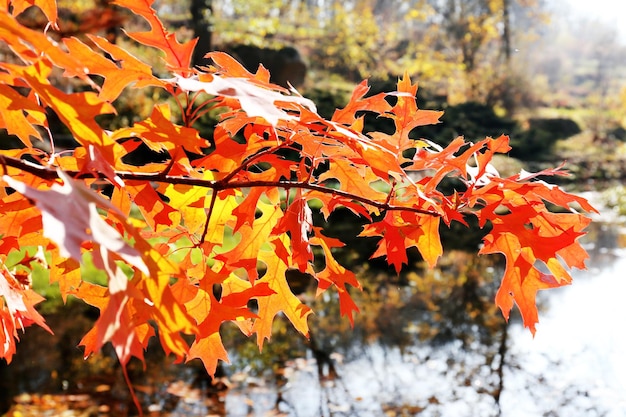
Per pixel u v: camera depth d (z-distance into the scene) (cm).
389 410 491
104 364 544
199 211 126
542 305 752
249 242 128
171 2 2372
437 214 116
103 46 92
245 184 110
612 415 489
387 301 748
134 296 67
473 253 984
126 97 1316
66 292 125
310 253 117
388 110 118
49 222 58
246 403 493
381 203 117
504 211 764
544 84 2867
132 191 111
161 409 474
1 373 507
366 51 2627
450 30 2848
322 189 114
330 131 102
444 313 716
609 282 839
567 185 1839
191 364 562
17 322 127
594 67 4934
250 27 1998
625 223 1255
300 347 613
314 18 3064
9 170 109
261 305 136
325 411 486
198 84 82
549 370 575
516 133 2209
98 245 66
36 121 115
